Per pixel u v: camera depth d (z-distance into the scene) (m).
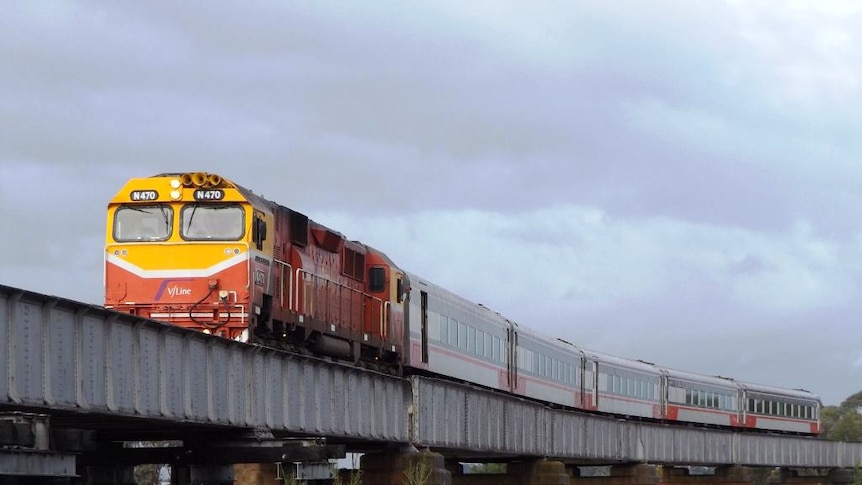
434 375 53.62
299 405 35.03
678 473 95.62
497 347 62.28
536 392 68.69
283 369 34.16
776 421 108.81
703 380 97.00
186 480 33.16
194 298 34.38
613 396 81.75
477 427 51.03
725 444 92.62
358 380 39.38
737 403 102.00
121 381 25.86
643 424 78.75
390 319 47.44
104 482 33.41
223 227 34.66
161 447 33.41
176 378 28.27
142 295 34.59
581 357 77.56
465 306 57.62
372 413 40.47
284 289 37.84
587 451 68.50
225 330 34.19
